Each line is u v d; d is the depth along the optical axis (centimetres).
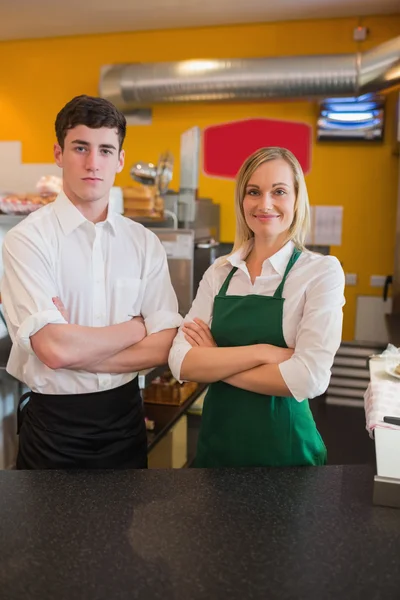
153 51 501
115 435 178
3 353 232
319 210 485
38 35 516
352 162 475
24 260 165
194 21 475
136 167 323
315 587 92
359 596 90
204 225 428
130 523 111
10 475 132
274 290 164
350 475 132
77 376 171
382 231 477
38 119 535
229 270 175
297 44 473
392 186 471
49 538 106
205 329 171
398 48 402
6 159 539
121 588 92
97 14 461
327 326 156
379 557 100
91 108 160
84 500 120
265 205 159
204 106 496
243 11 451
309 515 114
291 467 137
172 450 278
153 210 316
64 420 173
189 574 95
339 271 161
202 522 111
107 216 176
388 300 482
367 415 154
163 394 282
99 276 175
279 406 162
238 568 97
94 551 102
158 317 178
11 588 92
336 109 461
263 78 433
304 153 482
